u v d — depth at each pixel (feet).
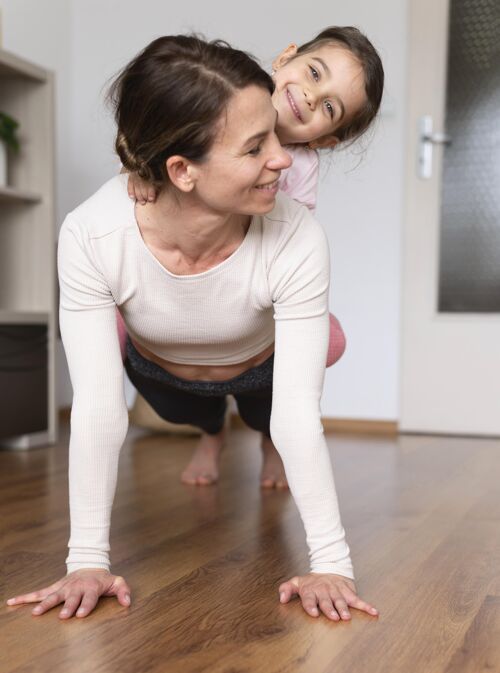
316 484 3.89
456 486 7.03
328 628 3.58
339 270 11.19
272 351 5.09
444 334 10.84
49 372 9.25
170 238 3.81
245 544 5.01
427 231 10.85
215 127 3.28
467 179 10.71
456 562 4.66
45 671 3.09
